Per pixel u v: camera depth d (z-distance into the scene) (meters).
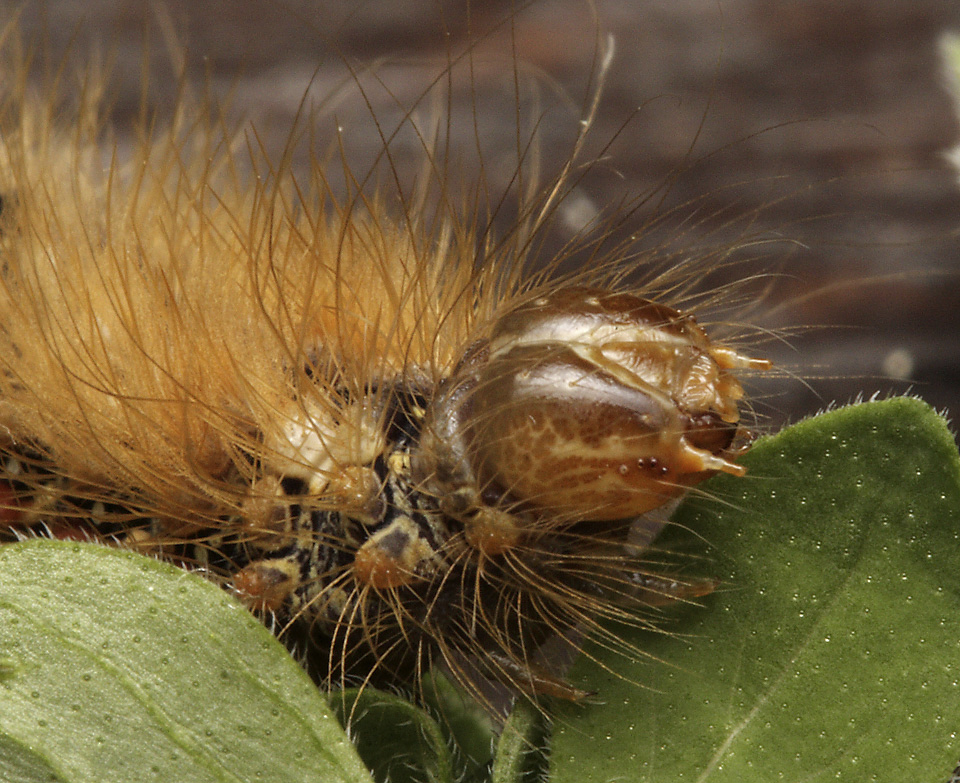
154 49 0.12
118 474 0.08
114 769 0.07
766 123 0.12
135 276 0.08
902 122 0.12
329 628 0.08
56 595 0.07
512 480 0.07
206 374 0.08
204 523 0.08
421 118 0.12
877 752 0.07
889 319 0.11
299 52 0.12
